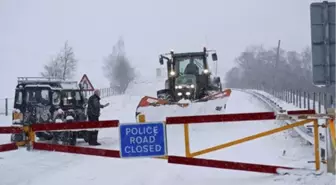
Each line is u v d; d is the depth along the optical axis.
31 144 7.16
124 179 8.09
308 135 9.97
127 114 23.86
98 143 12.79
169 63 18.59
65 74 38.25
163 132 7.17
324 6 8.08
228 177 7.77
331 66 8.10
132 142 7.13
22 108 13.33
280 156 9.36
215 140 12.21
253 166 7.54
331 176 7.03
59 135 12.59
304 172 7.38
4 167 9.59
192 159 7.45
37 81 14.13
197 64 18.33
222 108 14.93
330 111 7.52
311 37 8.15
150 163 9.35
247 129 14.12
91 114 13.19
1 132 7.12
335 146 7.17
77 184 7.89
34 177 8.59
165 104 14.59
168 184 7.52
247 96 37.62
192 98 16.44
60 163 9.97
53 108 13.41
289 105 24.42
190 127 14.45
